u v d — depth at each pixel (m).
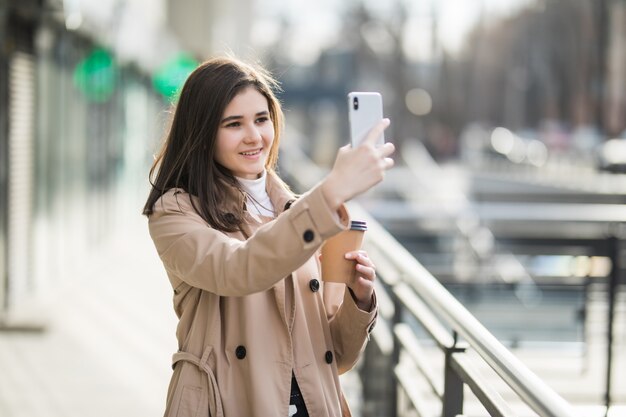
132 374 5.65
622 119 29.19
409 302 3.52
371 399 4.64
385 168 1.81
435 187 14.97
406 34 51.47
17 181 7.10
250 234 2.09
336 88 32.94
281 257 1.79
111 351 6.25
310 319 2.14
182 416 2.03
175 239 1.99
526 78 42.62
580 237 9.72
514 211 10.07
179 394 2.05
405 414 4.04
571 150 27.06
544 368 6.45
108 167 11.74
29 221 7.50
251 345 2.04
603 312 6.71
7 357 5.99
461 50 53.44
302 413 2.09
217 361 2.05
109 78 11.64
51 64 8.20
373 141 1.82
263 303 2.08
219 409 2.02
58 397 5.10
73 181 9.29
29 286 7.49
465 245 9.59
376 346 4.64
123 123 13.19
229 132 2.07
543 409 1.78
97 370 5.71
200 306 2.08
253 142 2.08
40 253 7.86
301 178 10.09
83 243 9.88
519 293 8.51
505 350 2.17
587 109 31.08
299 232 1.78
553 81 38.50
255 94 2.09
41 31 7.63
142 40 12.76
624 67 29.17
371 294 2.17
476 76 53.16
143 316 7.54
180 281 2.11
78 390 5.25
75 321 7.24
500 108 51.88
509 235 10.15
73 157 9.28
